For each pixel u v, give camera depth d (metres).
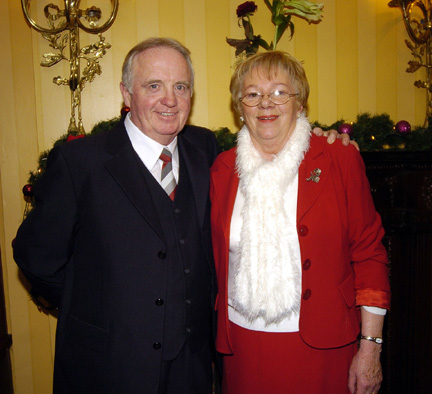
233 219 1.50
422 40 2.54
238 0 2.37
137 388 1.41
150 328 1.43
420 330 2.35
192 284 1.51
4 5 2.21
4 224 2.31
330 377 1.43
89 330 1.44
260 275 1.39
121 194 1.45
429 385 2.38
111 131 1.59
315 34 2.47
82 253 1.48
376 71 2.55
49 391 2.43
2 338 2.30
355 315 1.47
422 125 2.61
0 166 2.27
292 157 1.46
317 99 2.51
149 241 1.44
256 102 1.49
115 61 2.29
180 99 1.48
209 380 1.60
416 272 2.31
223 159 1.64
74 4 2.16
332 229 1.41
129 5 2.28
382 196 2.24
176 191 1.54
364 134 2.22
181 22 2.33
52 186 1.45
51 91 2.27
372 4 2.51
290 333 1.42
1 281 2.31
